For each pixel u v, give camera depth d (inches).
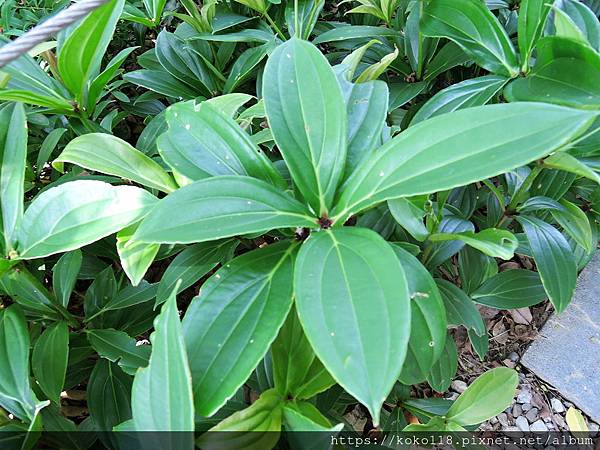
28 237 14.7
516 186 20.9
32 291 17.5
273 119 14.1
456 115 11.9
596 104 15.0
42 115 23.8
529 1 17.1
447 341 21.3
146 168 16.2
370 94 15.5
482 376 17.9
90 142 16.0
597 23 17.6
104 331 18.5
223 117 14.9
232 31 27.9
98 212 14.5
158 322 11.7
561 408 26.3
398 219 15.5
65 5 28.1
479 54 18.8
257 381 17.4
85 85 19.0
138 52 34.0
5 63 11.7
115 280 20.8
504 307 22.8
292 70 14.5
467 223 21.1
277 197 13.4
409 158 12.0
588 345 27.3
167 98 30.0
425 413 21.0
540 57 16.6
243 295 12.8
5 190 15.3
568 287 19.0
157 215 12.4
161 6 25.1
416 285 13.7
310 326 10.8
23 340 14.5
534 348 27.9
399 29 27.5
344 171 14.1
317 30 29.5
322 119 14.0
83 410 22.7
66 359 16.8
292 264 13.4
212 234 12.3
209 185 13.0
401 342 10.2
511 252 13.7
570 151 16.3
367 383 10.0
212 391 11.5
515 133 11.1
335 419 19.2
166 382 11.3
